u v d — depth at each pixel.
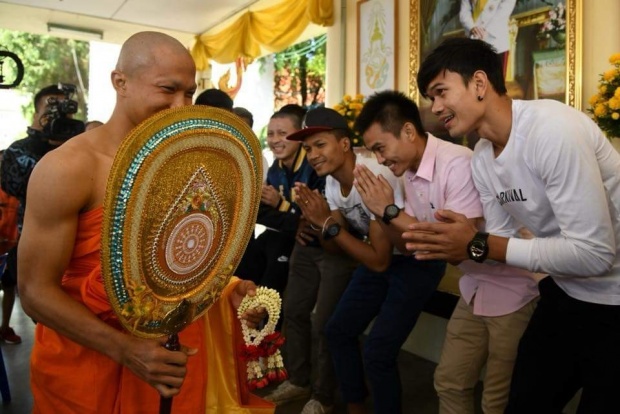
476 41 1.37
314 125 2.12
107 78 9.72
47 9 5.72
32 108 10.34
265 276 2.88
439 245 1.38
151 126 0.85
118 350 0.94
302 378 2.66
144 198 0.86
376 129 1.79
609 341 1.33
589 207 1.20
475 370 1.75
